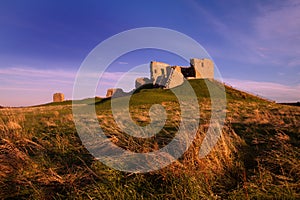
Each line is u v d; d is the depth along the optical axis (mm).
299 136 7020
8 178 5047
